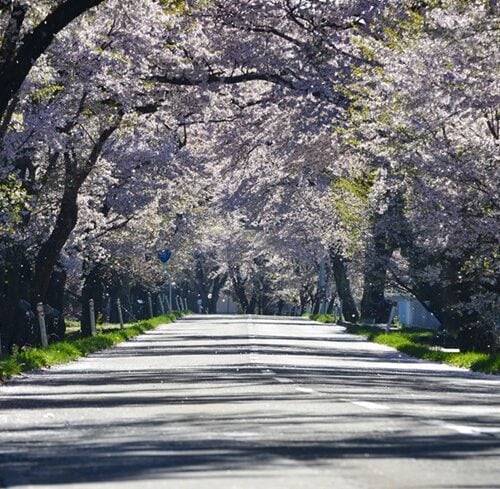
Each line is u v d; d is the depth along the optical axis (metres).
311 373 38.69
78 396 28.11
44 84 53.22
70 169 61.62
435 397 27.73
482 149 49.03
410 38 53.44
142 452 15.48
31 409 23.94
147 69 56.56
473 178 49.25
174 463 14.21
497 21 45.47
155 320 113.69
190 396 26.88
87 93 55.94
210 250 177.50
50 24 37.22
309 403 23.98
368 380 35.62
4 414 22.69
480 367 47.03
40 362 44.84
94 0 37.25
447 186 49.91
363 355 59.44
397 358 57.59
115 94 56.66
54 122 53.75
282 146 69.50
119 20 55.22
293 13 60.62
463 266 57.62
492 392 31.83
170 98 63.94
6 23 41.28
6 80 37.41
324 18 60.06
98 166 71.81
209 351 58.38
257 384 31.48
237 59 60.91
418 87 48.47
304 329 104.12
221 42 61.12
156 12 55.28
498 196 49.03
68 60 52.97
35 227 64.88
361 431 17.91
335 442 16.36
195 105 64.31
